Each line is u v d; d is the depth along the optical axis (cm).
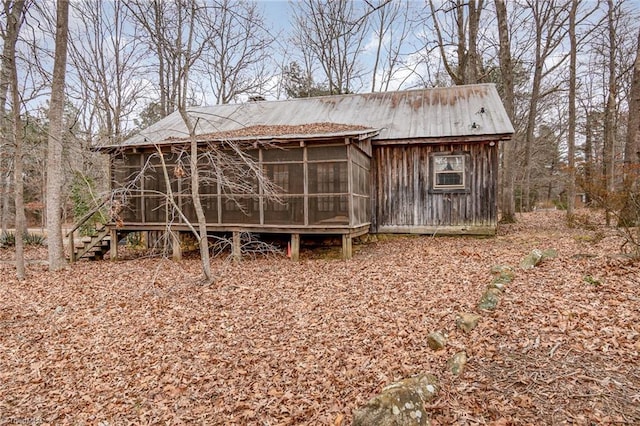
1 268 1027
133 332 561
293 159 1016
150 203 1140
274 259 1038
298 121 1362
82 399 412
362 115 1341
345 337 487
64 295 755
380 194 1236
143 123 2444
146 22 837
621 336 391
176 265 1009
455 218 1174
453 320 490
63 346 534
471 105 1265
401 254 958
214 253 1173
